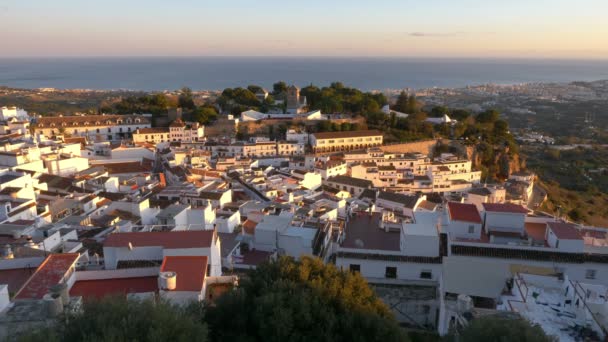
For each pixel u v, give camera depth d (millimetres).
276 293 40156
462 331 37531
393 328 39969
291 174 148875
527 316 41094
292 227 71625
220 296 40875
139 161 152000
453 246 54906
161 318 31016
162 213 75812
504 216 59000
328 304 42000
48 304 34906
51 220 81562
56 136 174000
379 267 56594
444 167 173250
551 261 51938
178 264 46344
